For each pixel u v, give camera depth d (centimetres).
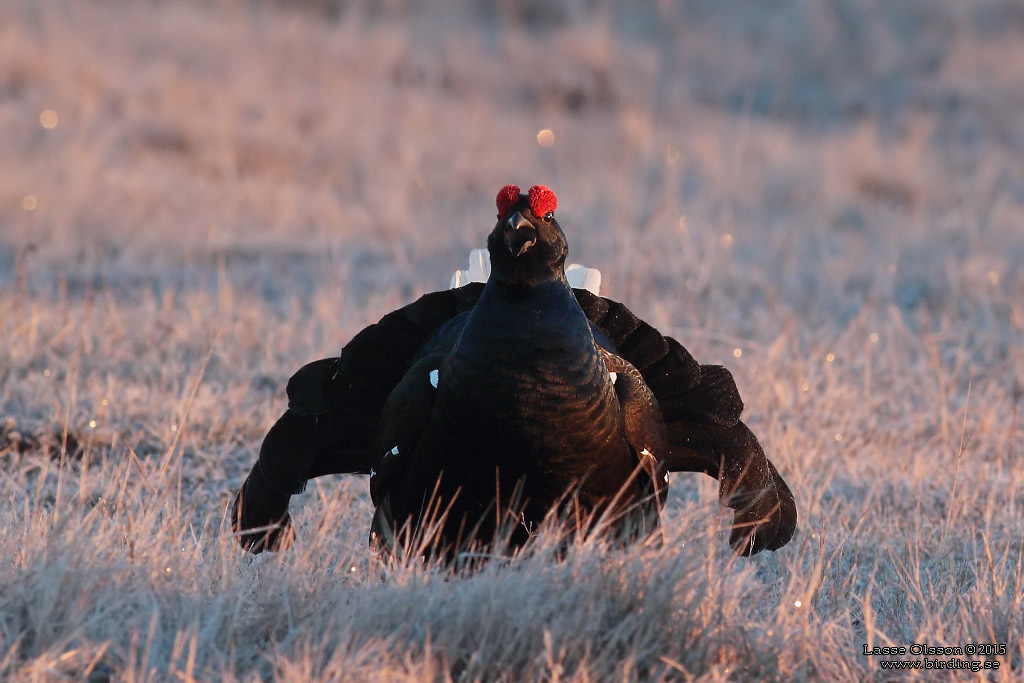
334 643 1385
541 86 6169
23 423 2284
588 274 1838
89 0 6253
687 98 6284
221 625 1416
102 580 1457
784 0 7612
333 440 1702
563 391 1480
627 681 1352
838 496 2161
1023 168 5338
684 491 2219
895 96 6456
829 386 2680
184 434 2270
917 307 3516
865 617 1583
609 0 7562
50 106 4934
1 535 1619
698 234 4100
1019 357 2948
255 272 3631
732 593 1533
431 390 1539
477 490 1528
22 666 1317
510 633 1398
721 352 2928
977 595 1642
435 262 3831
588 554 1494
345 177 4759
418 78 6175
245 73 5603
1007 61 6612
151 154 4709
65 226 3881
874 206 4728
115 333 2808
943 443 2473
